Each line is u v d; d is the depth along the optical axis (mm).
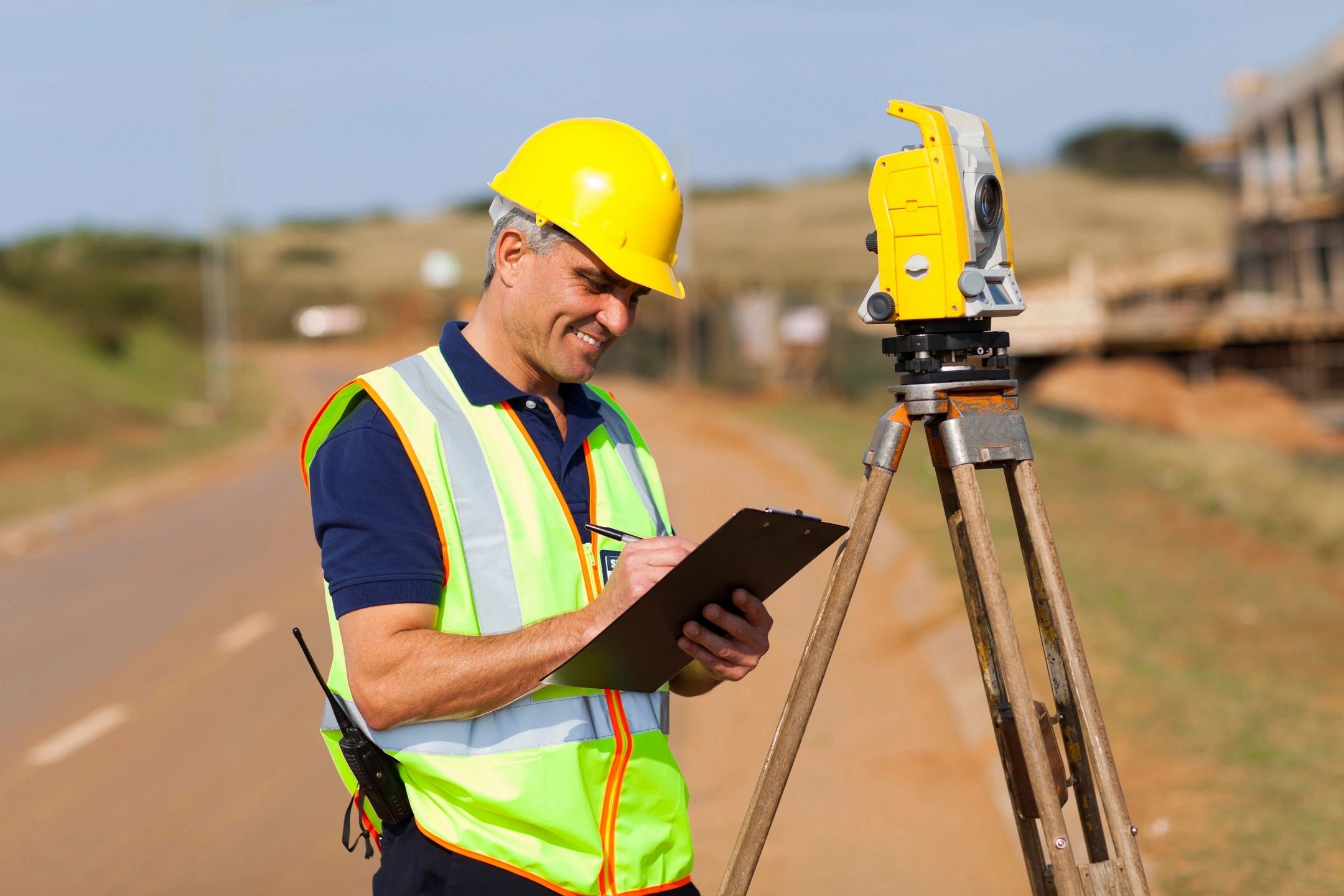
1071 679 2039
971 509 2008
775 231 86688
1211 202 92312
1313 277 35656
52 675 8164
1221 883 3971
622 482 2213
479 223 105938
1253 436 28516
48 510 17969
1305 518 11039
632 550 1835
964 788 5242
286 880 4715
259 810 5480
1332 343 33781
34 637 9438
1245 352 34750
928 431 2123
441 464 1976
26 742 6688
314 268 90562
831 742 5988
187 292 61531
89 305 44625
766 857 4648
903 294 2035
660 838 2047
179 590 11117
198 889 4664
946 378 2033
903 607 8602
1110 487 14383
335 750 2094
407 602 1886
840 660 7512
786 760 1977
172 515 17031
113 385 36781
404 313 79250
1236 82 39094
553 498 2062
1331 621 7582
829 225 88562
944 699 6543
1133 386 30641
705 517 14031
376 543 1902
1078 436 20297
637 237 2025
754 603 1921
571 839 1934
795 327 43375
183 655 8555
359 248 97250
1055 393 31656
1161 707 5844
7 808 5652
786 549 1886
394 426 1965
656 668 1978
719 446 23609
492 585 1967
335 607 1918
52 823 5430
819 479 17125
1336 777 4887
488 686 1841
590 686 1938
